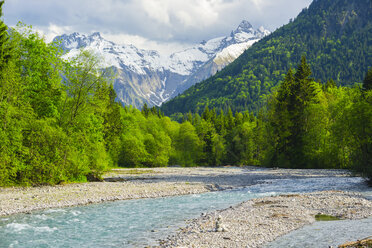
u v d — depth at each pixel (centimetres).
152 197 2992
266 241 1380
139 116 10994
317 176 4856
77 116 3903
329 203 2298
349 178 4247
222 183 4141
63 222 1897
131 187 3512
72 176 3919
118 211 2261
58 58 4125
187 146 11788
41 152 3541
